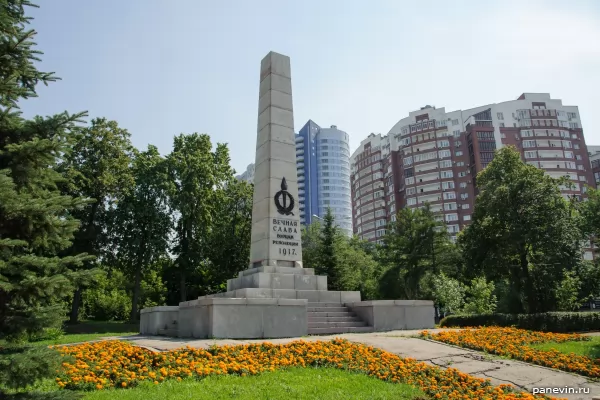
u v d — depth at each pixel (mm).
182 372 8508
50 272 5281
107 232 35781
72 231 5684
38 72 5965
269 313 14555
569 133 88875
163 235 38031
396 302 17719
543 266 32750
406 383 8688
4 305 5172
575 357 11109
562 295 31000
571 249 32531
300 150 155375
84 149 34562
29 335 5410
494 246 35531
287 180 19703
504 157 37250
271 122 20031
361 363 9836
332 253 37344
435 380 8938
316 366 9586
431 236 46719
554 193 33906
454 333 14141
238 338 13797
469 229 36969
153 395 7164
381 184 100625
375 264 53812
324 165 154500
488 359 10898
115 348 10648
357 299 19188
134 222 37188
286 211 19219
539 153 86125
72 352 9633
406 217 49938
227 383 8008
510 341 13031
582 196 84562
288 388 7785
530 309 32562
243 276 19047
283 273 18219
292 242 19047
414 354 11008
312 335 15180
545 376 9695
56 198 5383
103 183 33688
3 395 4879
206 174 39281
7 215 5141
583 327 17250
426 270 46188
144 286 48125
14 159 5348
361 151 107438
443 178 87375
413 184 90125
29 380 4660
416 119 93938
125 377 8078
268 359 9766
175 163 39062
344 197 153750
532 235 31219
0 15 5477
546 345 13062
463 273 38375
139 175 38125
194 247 39812
